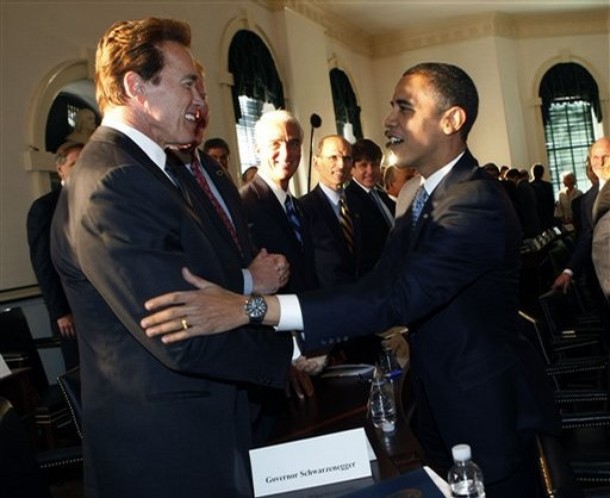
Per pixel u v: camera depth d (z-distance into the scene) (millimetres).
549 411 1540
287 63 8523
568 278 3871
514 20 12031
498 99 11680
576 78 12445
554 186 12586
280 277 1548
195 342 1209
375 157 3479
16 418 1253
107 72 1314
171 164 1544
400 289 1442
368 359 2318
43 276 3518
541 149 12250
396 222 1723
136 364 1249
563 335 3139
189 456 1247
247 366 1291
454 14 11367
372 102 12062
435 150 1552
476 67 11766
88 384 1293
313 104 9008
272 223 2410
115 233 1186
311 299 1397
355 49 11516
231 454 1282
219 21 7188
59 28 4738
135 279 1186
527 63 12250
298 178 8508
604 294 2908
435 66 1544
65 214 1295
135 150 1290
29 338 3576
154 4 6023
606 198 2881
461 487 1149
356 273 2924
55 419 3162
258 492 1256
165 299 1179
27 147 4332
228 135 7129
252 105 7934
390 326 1462
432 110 1522
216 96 7027
